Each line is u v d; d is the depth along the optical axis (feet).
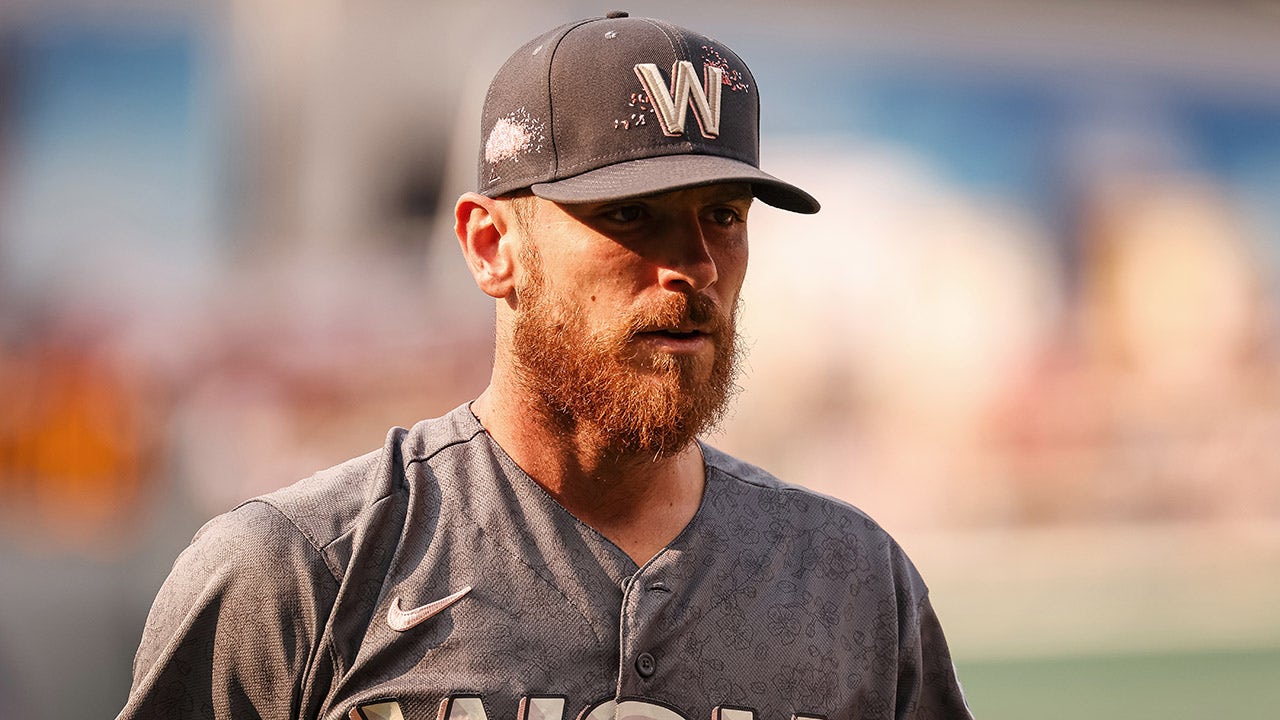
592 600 21.48
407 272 92.12
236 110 91.25
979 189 111.55
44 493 79.30
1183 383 112.98
